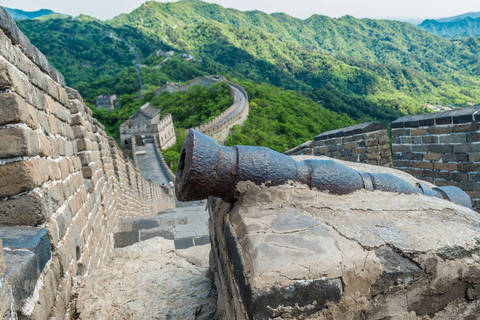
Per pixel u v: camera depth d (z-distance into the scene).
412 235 1.76
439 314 1.71
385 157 7.20
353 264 1.51
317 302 1.46
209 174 1.94
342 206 2.04
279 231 1.70
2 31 1.93
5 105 1.96
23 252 1.77
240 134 46.94
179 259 3.28
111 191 5.71
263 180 2.05
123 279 2.85
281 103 64.94
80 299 2.55
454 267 1.68
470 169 5.16
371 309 1.57
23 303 1.63
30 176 2.08
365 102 108.06
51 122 2.71
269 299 1.38
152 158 38.53
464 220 2.04
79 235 3.04
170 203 18.09
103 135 5.82
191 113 66.44
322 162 2.26
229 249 1.83
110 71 124.56
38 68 2.54
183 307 2.42
